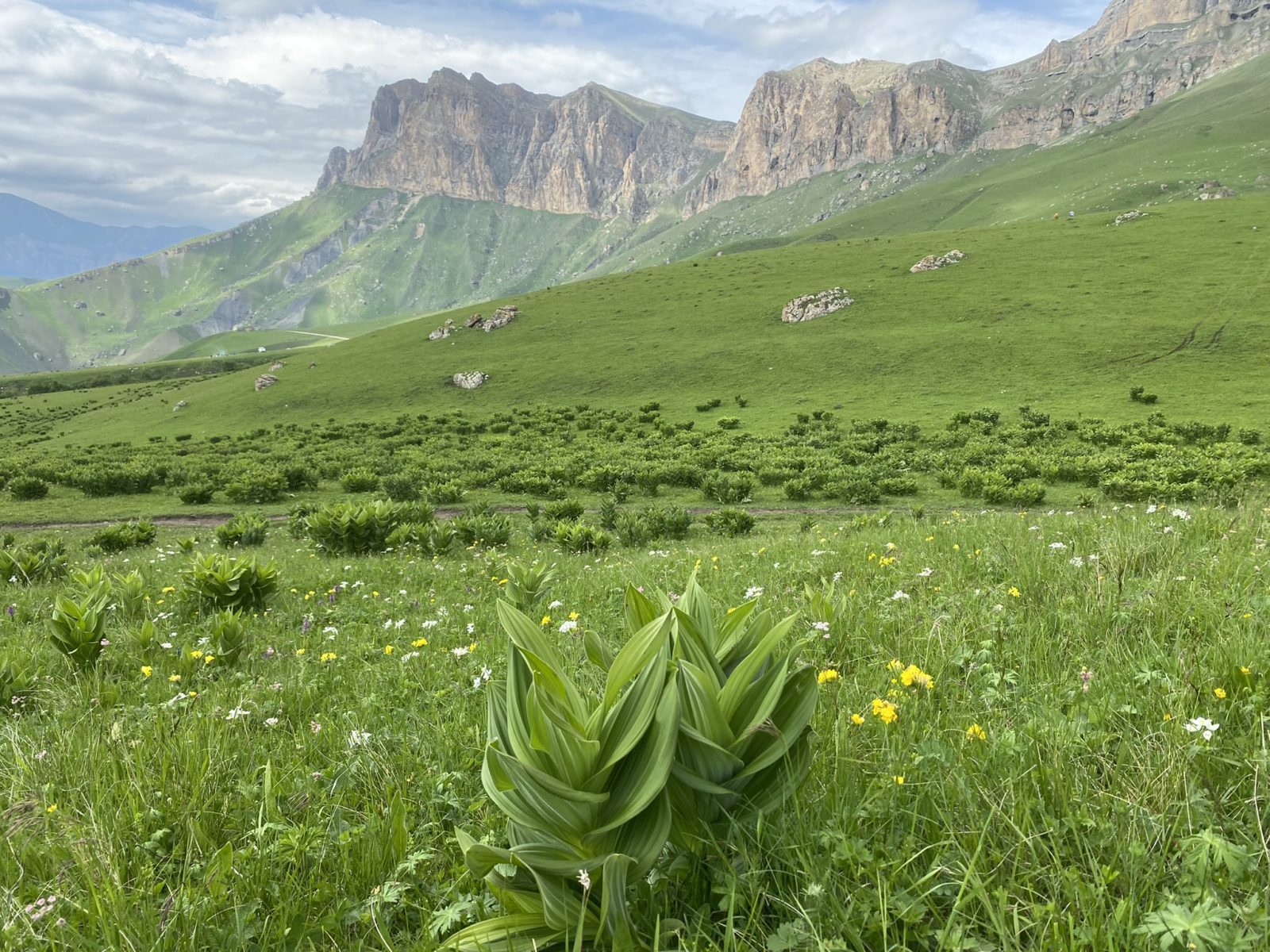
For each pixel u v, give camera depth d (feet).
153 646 23.27
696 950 5.55
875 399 212.84
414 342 372.17
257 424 277.64
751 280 380.99
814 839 6.76
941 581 20.36
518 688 6.66
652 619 8.23
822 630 14.12
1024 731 8.39
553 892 5.93
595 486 122.62
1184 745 7.47
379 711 14.35
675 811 6.84
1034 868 6.14
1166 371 200.13
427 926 6.82
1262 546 18.45
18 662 19.15
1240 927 5.15
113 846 8.29
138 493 134.10
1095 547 22.52
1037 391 199.62
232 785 10.40
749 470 131.95
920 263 343.87
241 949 6.79
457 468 146.92
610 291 409.90
